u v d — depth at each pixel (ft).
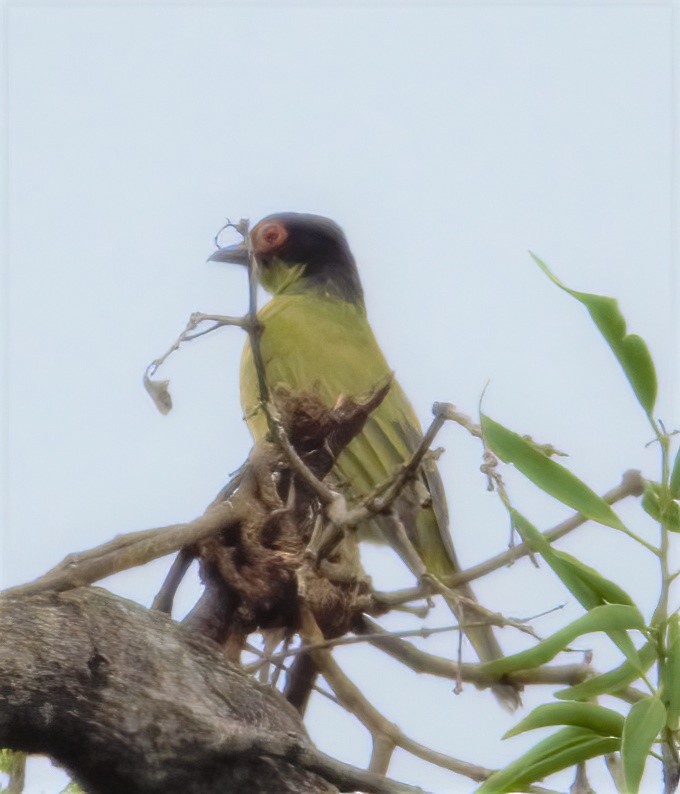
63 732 17.93
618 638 17.08
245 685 19.16
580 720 16.96
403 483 20.35
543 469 17.52
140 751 17.97
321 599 21.54
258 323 20.34
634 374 17.71
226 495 22.24
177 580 21.54
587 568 17.70
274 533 21.59
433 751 20.08
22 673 17.66
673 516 17.44
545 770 16.96
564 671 21.70
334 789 18.31
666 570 17.42
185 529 20.44
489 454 19.17
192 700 18.33
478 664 22.18
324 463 22.40
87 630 18.47
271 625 21.54
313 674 21.49
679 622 17.26
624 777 15.87
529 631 19.40
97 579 19.29
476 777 19.90
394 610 22.57
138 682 18.24
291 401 22.48
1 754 20.47
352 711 20.88
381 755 20.36
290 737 17.85
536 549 17.88
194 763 18.04
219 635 21.11
